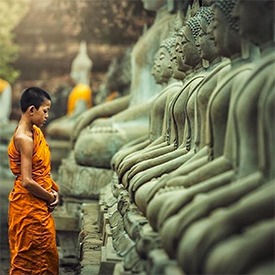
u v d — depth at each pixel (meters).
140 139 14.10
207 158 7.99
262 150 6.53
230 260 5.41
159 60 13.51
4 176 29.31
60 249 15.26
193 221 6.37
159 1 17.53
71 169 17.53
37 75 44.78
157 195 7.80
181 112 10.01
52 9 44.06
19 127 10.49
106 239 9.99
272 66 6.84
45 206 10.52
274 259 5.46
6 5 40.56
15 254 10.49
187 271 5.98
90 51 42.06
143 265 7.39
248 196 6.08
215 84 8.51
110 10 26.41
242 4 7.37
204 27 9.46
